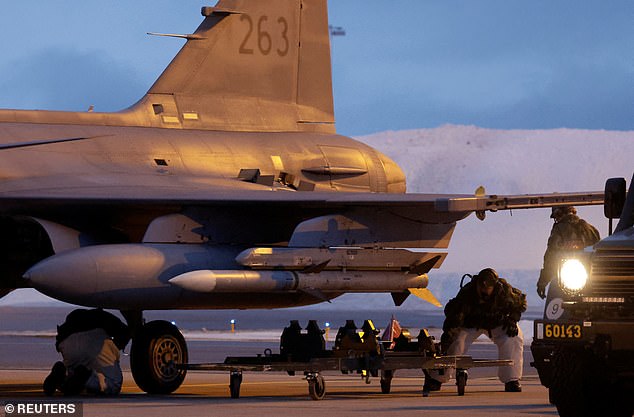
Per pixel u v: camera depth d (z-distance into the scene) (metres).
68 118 30.48
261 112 35.19
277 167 33.44
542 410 21.23
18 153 28.58
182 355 27.77
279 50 35.91
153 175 30.42
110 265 26.20
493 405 22.58
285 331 25.94
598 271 17.42
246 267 27.52
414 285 29.11
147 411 20.92
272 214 29.56
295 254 27.48
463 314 26.84
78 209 28.75
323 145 34.91
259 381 32.38
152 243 27.50
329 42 37.22
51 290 25.95
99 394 26.55
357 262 28.28
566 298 17.61
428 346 26.00
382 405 22.48
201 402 23.62
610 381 18.06
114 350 26.78
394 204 27.64
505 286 26.98
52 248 28.67
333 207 29.41
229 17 34.84
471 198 23.58
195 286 26.36
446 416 19.70
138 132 31.47
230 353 47.72
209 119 33.84
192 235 28.19
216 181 31.22
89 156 29.73
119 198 27.47
